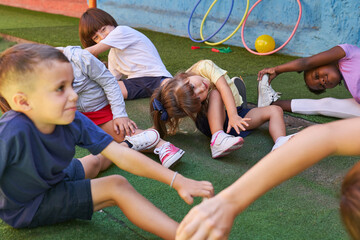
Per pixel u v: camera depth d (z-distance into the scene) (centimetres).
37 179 125
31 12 750
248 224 143
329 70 238
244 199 71
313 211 151
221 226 69
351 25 383
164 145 189
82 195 132
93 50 271
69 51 209
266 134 226
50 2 748
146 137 194
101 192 133
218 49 448
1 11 754
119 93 218
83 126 134
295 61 244
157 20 567
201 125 216
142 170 134
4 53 117
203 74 217
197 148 211
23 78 113
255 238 136
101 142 135
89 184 134
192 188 129
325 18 398
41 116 118
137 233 138
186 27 531
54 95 115
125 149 136
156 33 556
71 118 120
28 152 119
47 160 125
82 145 136
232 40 487
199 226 69
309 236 137
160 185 170
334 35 396
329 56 235
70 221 143
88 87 212
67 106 118
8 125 117
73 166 150
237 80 240
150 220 128
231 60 405
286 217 147
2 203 128
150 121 243
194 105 195
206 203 71
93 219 145
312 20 412
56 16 705
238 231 139
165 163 182
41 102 116
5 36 521
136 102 279
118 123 212
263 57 420
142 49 287
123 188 133
